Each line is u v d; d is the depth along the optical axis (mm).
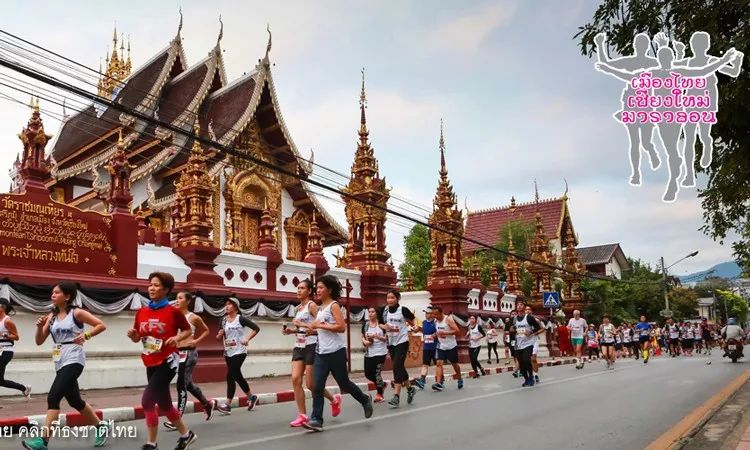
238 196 33781
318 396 9703
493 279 34500
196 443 8688
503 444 8406
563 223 56594
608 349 24656
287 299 20453
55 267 15211
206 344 17688
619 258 67438
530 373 16781
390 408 12344
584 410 11578
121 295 15945
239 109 34750
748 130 8461
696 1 8164
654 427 9633
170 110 36094
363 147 25578
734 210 11555
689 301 67375
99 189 30844
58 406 7895
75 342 8047
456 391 15672
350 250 25125
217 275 18391
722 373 19797
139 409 11781
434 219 28953
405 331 13281
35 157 15383
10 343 12320
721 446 7789
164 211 32781
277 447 8336
